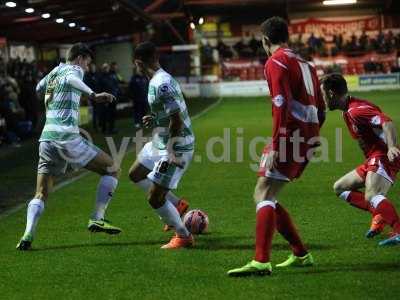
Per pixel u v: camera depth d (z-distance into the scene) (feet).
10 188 86.69
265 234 43.09
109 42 265.34
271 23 43.32
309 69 43.14
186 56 297.94
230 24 328.08
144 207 68.69
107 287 42.34
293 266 45.75
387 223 50.47
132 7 197.77
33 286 43.16
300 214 62.54
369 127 50.01
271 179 42.96
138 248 51.90
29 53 213.66
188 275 44.27
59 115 54.13
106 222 55.72
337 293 39.75
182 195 74.95
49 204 72.08
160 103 50.31
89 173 94.84
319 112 44.55
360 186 53.21
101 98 52.65
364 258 47.24
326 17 325.62
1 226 62.13
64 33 215.92
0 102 138.10
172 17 308.40
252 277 43.27
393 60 286.66
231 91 281.74
